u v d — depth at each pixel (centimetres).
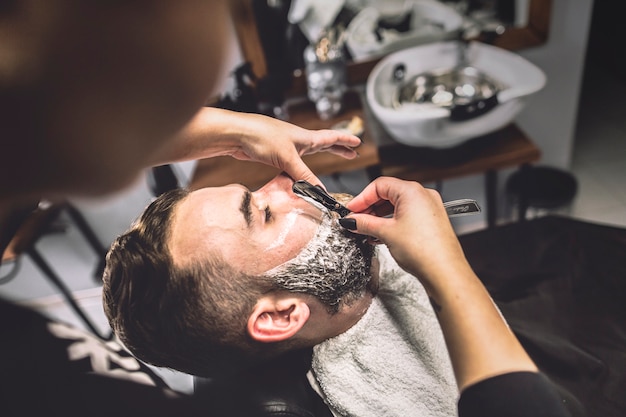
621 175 181
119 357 47
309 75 119
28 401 39
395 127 110
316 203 66
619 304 91
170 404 42
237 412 59
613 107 206
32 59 17
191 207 62
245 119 68
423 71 128
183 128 23
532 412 42
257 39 118
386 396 68
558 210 159
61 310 153
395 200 59
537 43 132
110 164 20
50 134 18
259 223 64
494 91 119
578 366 84
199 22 19
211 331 59
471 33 128
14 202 20
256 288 61
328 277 65
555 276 98
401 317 73
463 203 63
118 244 60
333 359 69
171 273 58
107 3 17
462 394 45
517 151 121
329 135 72
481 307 47
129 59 18
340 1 118
